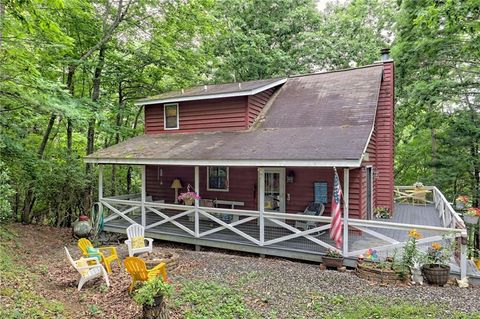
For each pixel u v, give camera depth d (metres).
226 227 9.12
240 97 11.39
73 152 13.51
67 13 11.69
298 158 7.69
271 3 21.50
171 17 14.04
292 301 5.62
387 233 9.49
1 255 7.51
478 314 4.93
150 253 8.29
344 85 11.91
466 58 15.31
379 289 6.12
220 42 20.02
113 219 12.18
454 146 16.80
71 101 10.95
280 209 10.36
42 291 6.04
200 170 11.91
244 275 7.02
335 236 7.23
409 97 17.31
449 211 9.41
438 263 6.56
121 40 14.81
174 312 5.23
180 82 16.44
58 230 12.12
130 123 19.41
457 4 8.56
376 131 12.20
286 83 13.60
